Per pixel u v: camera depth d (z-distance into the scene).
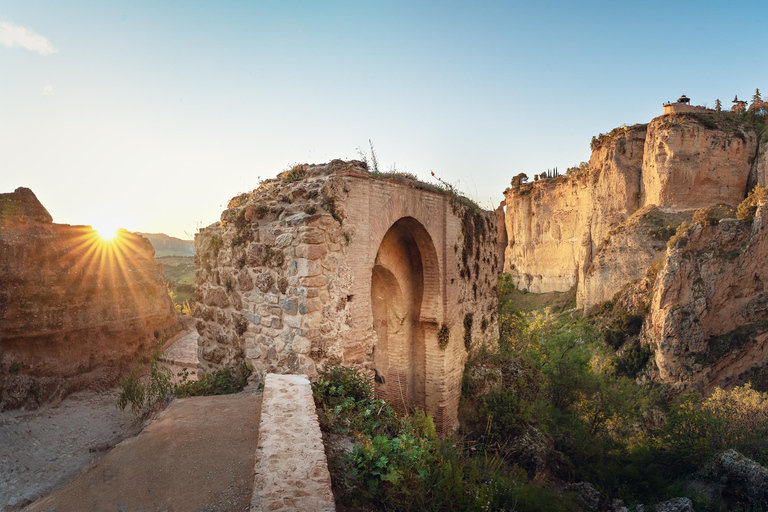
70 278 12.08
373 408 7.07
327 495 3.60
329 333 8.45
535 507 7.50
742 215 46.25
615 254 58.94
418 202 11.91
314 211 8.58
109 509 3.91
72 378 11.44
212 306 10.80
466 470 6.66
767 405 20.52
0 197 11.00
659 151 57.47
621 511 12.77
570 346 20.16
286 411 5.47
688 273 45.47
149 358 14.95
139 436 5.41
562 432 15.55
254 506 3.38
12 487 7.10
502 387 14.98
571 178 75.62
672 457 17.28
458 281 14.32
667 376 43.41
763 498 13.48
